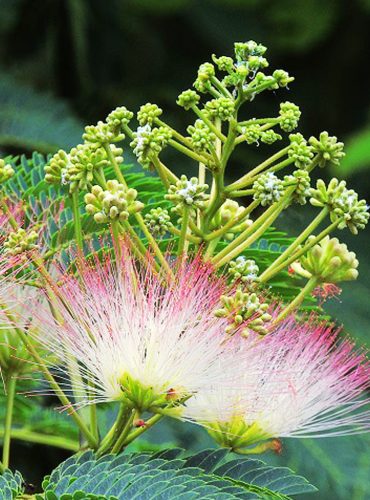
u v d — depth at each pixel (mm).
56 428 498
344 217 362
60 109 681
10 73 761
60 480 333
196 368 357
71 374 362
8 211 368
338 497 570
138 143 364
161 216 367
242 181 363
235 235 408
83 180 363
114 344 357
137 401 358
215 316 354
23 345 374
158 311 360
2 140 632
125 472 334
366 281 701
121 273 361
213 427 373
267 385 369
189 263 366
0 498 333
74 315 361
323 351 380
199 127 366
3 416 488
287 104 365
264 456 568
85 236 390
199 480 332
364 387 383
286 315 364
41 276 367
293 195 365
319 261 368
